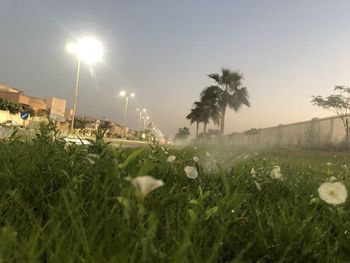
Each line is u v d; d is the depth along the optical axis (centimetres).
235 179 397
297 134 4441
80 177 305
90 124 9650
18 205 239
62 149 486
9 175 299
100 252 159
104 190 267
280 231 228
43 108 10144
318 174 695
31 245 164
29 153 443
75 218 212
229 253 210
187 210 258
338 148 3462
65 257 159
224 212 244
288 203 349
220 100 6850
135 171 394
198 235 218
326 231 252
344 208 334
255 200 368
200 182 401
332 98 3778
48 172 326
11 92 8819
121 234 172
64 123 6369
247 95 6894
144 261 147
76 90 4494
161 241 206
